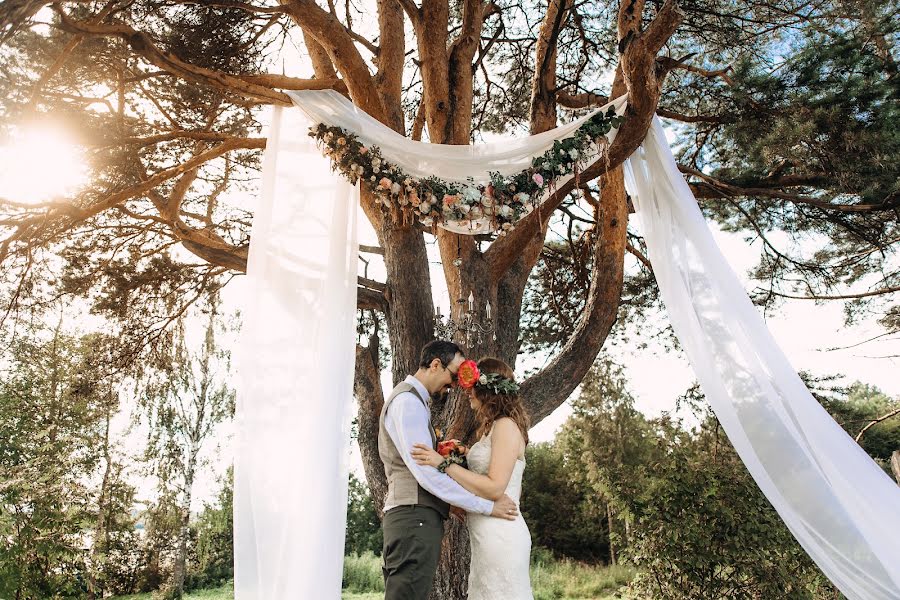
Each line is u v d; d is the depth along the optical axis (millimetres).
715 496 7418
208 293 7938
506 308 5859
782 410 3777
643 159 4625
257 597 3254
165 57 4027
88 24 3871
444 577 4719
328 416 3531
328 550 3289
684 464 7699
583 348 5531
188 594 15656
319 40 4891
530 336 9266
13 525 8359
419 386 3422
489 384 3418
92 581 10516
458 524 4852
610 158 4551
